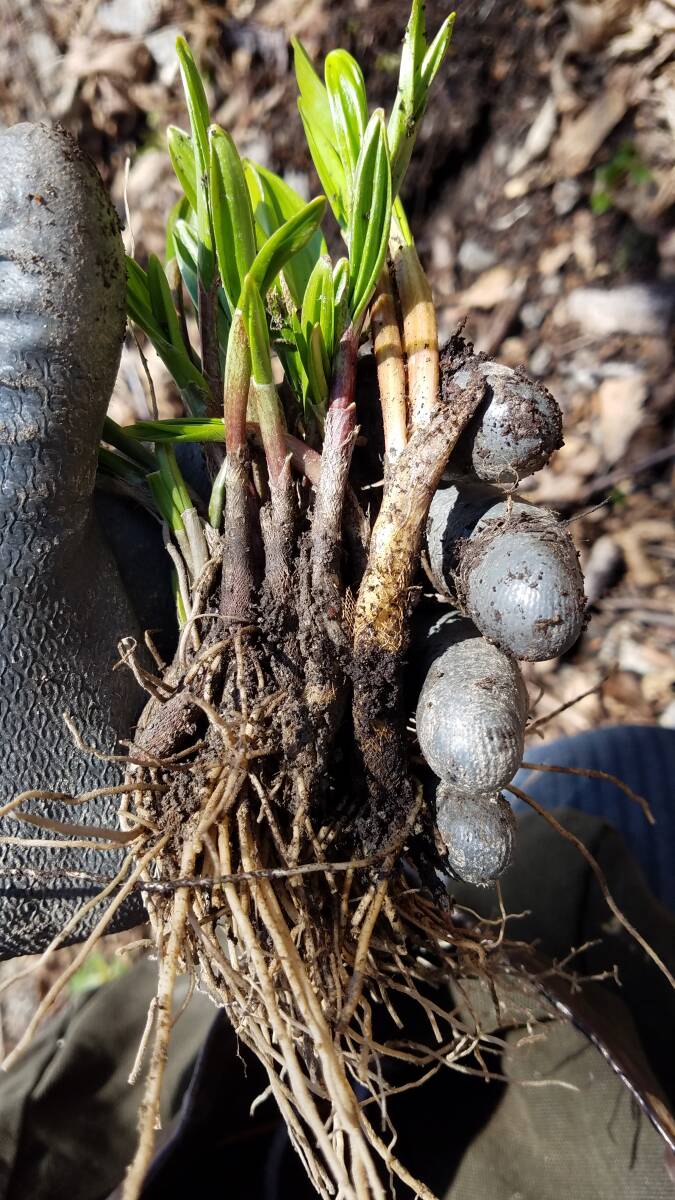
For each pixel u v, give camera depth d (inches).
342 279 5.4
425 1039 7.9
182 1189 8.6
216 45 19.1
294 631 5.6
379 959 6.4
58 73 19.8
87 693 5.9
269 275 5.0
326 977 5.7
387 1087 5.8
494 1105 7.8
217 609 5.9
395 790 5.7
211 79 19.3
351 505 5.7
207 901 5.6
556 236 18.0
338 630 5.5
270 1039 5.9
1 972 14.7
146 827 5.7
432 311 5.6
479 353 5.5
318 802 5.7
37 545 5.4
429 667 5.4
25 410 5.2
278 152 18.8
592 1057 7.3
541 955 7.9
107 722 6.0
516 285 18.1
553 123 18.0
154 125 19.6
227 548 5.6
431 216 19.0
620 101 17.6
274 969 5.4
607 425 17.0
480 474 5.4
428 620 5.8
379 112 5.0
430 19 18.0
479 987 7.7
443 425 5.2
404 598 5.4
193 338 15.3
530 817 10.1
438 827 5.3
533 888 9.5
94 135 19.9
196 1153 8.4
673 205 17.3
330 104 5.7
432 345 5.5
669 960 9.0
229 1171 9.2
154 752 5.7
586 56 17.7
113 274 5.3
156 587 6.6
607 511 16.7
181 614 6.2
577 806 11.5
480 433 5.2
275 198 6.8
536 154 18.2
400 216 5.8
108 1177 8.8
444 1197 7.6
